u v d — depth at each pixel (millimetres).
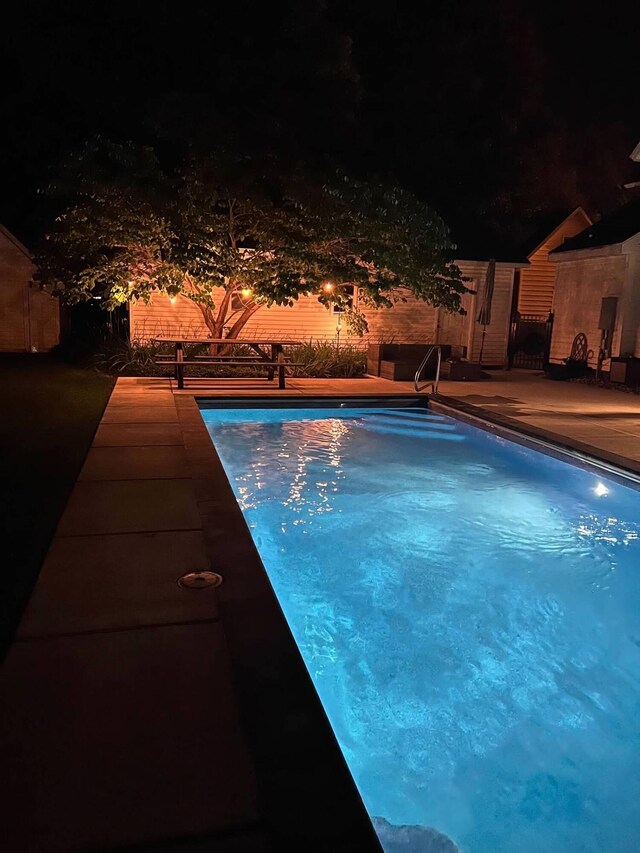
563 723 3258
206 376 12594
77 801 1874
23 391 9922
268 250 12141
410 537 5566
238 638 2801
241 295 13156
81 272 11867
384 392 11039
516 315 17094
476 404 10266
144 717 2256
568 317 15344
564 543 5488
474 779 2863
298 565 4977
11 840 1732
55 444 6469
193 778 1971
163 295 14297
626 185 15906
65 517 4336
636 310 13227
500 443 8469
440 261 11672
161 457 6031
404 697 3412
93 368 13000
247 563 3619
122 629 2865
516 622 4223
